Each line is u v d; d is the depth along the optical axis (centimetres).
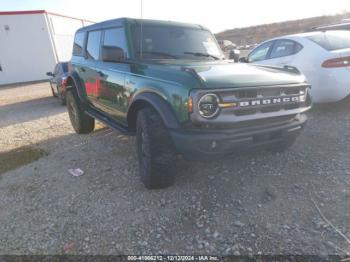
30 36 2139
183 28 440
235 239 247
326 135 463
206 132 273
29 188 364
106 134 568
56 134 610
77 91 538
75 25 2561
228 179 346
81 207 310
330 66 531
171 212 289
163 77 305
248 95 281
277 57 651
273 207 288
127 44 393
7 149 533
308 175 344
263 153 407
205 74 290
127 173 382
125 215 289
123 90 375
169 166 314
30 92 1517
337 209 277
